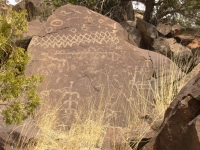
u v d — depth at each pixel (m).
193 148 3.33
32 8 10.50
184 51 7.89
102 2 10.51
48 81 5.72
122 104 5.35
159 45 8.40
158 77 5.74
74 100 5.48
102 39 6.26
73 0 10.30
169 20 10.98
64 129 4.98
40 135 4.23
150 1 10.72
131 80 5.70
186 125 3.48
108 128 4.48
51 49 6.14
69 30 6.38
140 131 4.27
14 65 3.96
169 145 3.66
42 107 5.28
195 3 10.23
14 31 4.19
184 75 5.61
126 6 11.32
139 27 8.93
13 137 3.93
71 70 5.87
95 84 5.67
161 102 4.95
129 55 6.02
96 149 4.25
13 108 3.67
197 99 3.53
